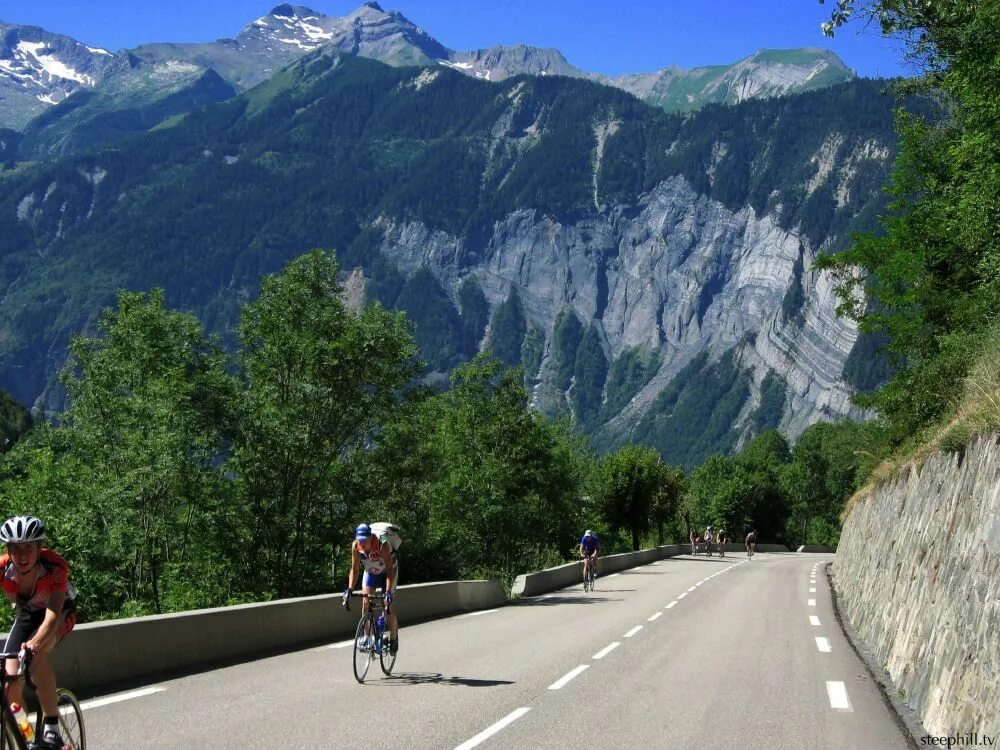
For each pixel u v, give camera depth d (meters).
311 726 8.30
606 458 72.94
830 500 125.25
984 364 13.66
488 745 7.66
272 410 27.83
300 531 29.39
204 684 10.59
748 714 9.30
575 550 56.22
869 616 17.41
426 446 31.06
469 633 17.19
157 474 25.53
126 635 10.72
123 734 7.83
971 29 15.80
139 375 28.50
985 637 7.85
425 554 34.22
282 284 30.09
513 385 37.72
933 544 12.41
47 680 5.73
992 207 19.67
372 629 11.23
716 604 24.94
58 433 27.00
